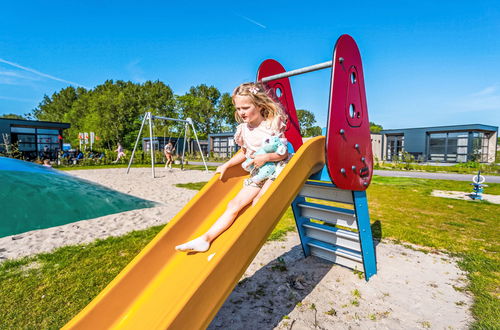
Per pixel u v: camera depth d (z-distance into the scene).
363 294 2.84
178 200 7.44
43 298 2.75
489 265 3.46
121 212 6.14
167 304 1.64
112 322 1.69
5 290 2.89
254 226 1.75
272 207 1.89
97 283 3.05
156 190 8.85
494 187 10.50
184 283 1.73
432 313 2.51
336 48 2.44
